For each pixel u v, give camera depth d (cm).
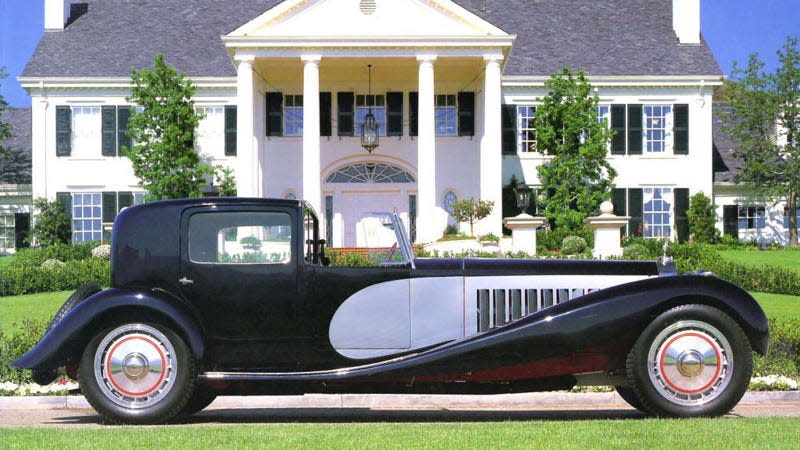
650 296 660
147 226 687
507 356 662
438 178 3164
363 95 3169
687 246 2270
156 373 670
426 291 687
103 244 2848
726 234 3319
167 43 3441
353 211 3159
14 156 3512
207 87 3247
